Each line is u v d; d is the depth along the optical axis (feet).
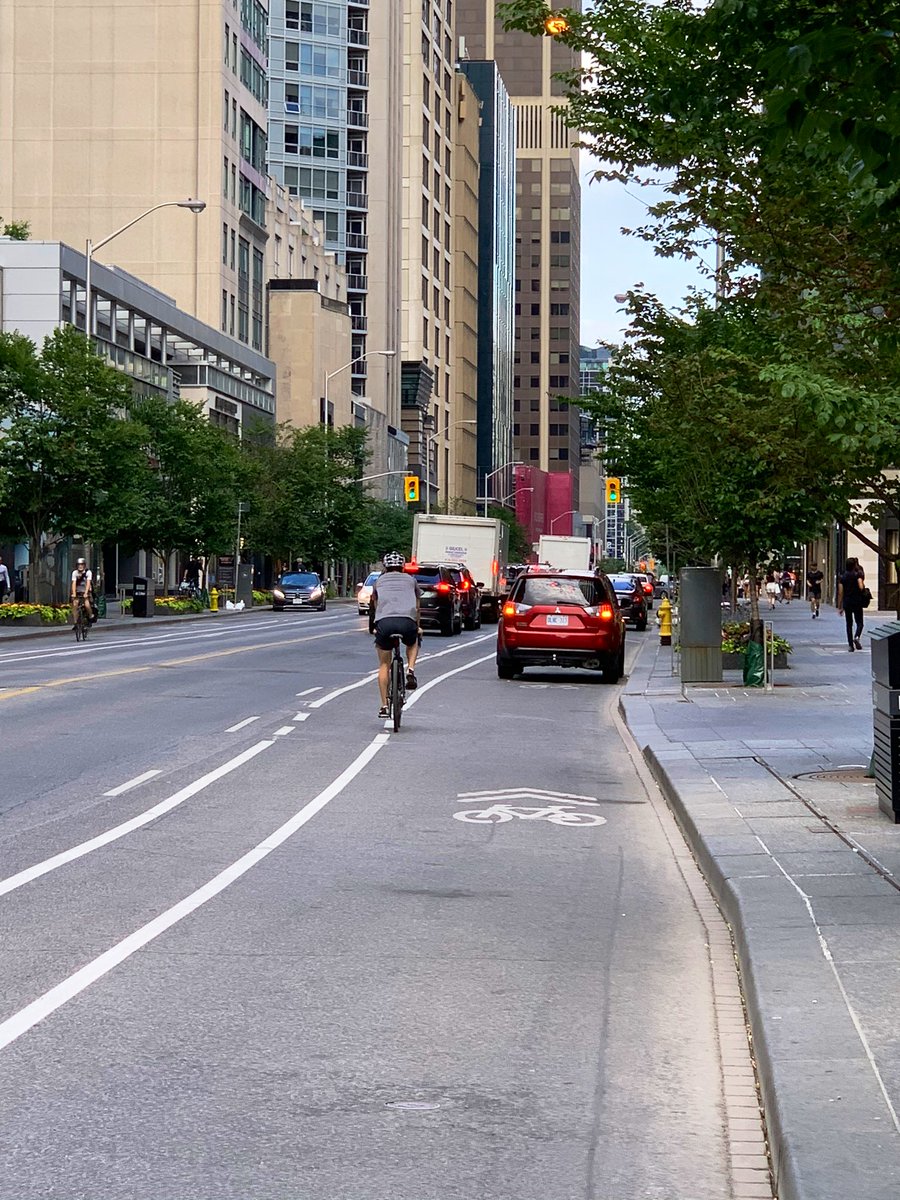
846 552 238.07
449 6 588.50
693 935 29.37
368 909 31.35
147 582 209.56
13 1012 23.20
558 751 62.44
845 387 39.37
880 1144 15.97
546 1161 17.30
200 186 299.79
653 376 91.91
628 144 46.29
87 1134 17.98
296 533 287.28
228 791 48.39
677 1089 19.97
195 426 219.20
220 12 298.15
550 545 248.32
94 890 32.71
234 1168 16.96
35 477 170.19
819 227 40.81
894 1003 21.89
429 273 545.85
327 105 463.42
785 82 24.08
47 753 57.06
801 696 83.92
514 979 25.72
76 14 298.76
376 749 60.80
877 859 34.30
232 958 26.86
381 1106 19.16
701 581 93.09
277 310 374.43
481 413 655.76
